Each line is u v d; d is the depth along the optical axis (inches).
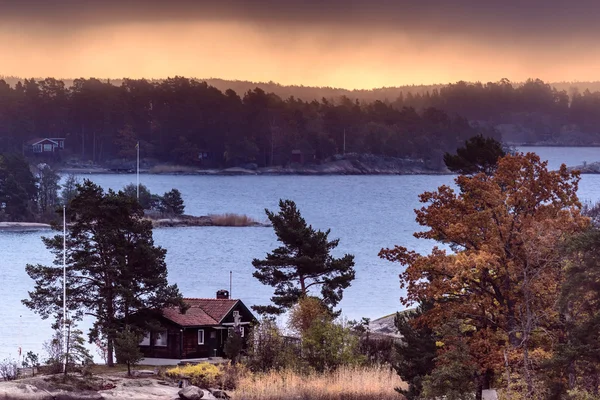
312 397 4160.9
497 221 3400.6
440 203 3602.4
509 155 3518.7
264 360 4783.5
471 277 3289.9
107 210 5182.1
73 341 4446.4
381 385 4244.6
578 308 2876.5
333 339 4749.0
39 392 3998.5
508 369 2896.2
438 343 3248.0
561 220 3270.2
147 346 5206.7
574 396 2605.8
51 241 5201.8
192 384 4451.3
